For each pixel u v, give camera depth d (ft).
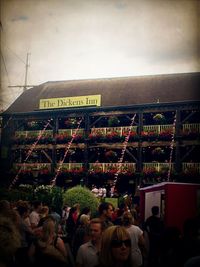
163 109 75.41
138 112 77.77
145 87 82.02
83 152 81.92
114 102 81.20
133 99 80.12
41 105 83.20
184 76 80.18
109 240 10.55
